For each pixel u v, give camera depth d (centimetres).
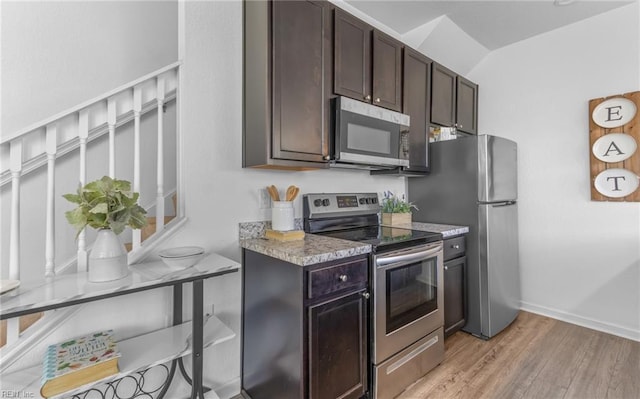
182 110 152
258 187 180
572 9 232
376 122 192
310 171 208
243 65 171
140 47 192
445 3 225
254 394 163
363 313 154
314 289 132
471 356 204
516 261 263
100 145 174
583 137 248
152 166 196
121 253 114
